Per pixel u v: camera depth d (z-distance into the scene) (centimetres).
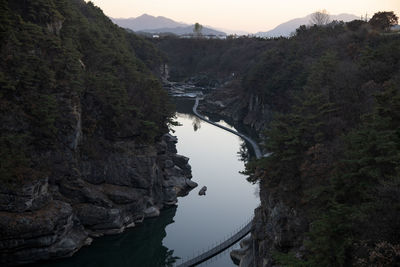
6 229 5656
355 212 3288
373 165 3684
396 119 4275
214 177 10975
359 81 7169
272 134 6156
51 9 8100
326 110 5631
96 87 7869
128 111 8156
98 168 7575
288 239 4862
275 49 17575
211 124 17975
